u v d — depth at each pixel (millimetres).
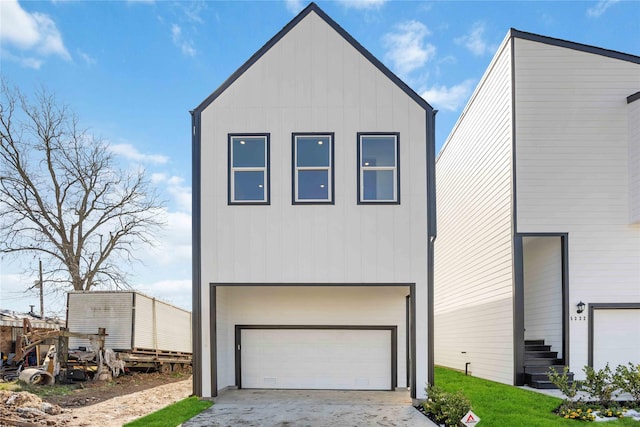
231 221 9383
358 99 9570
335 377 10820
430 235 9188
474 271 13398
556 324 10875
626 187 10727
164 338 14945
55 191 19984
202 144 9578
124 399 9258
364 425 7164
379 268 9148
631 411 7688
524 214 10695
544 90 10914
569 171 10773
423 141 9430
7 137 18578
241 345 10953
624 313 10500
